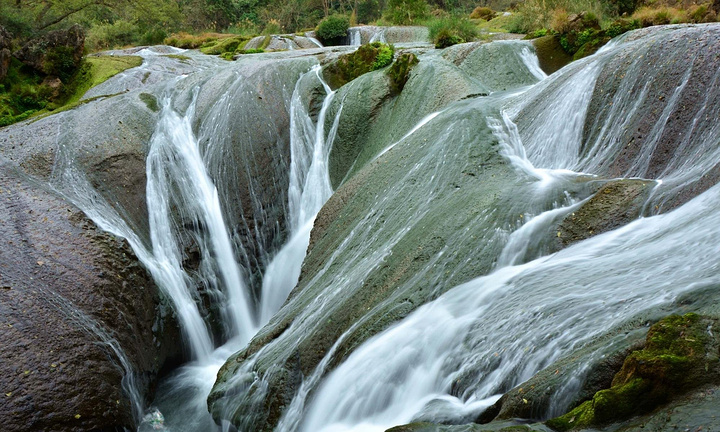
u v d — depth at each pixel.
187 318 8.91
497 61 12.40
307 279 8.13
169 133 10.84
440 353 5.00
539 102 8.60
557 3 18.02
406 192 7.89
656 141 6.46
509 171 7.38
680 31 7.33
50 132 10.10
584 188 6.26
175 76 14.62
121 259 7.92
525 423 3.47
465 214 6.57
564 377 3.48
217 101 11.70
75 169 9.23
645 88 6.96
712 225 4.39
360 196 8.64
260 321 10.30
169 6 33.56
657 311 3.56
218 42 22.02
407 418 4.54
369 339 5.79
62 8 24.62
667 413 2.74
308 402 5.86
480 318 4.96
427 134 8.91
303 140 11.92
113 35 27.30
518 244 5.76
